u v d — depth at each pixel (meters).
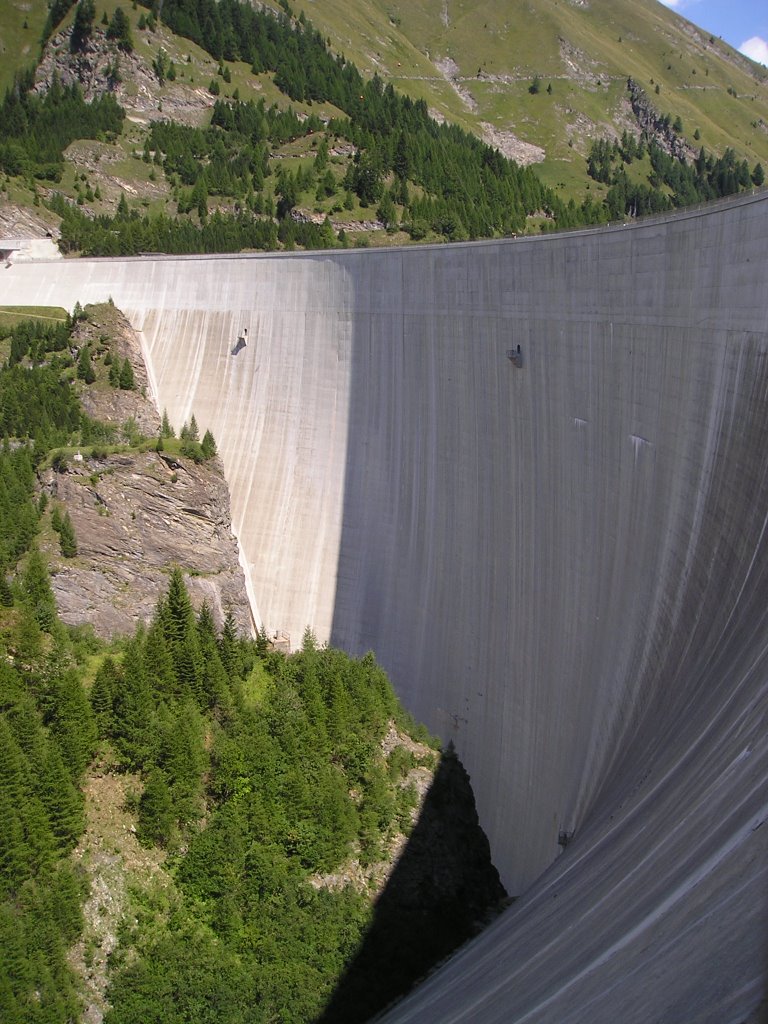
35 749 56.41
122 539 96.81
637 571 60.69
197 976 53.72
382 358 95.00
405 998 54.72
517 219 178.38
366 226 163.50
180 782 59.38
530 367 76.12
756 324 49.75
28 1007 49.84
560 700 67.81
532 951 42.59
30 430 107.06
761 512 45.03
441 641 83.19
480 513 81.62
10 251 141.75
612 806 49.28
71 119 184.50
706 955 28.66
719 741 38.12
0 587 72.56
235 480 105.00
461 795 69.75
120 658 69.88
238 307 110.94
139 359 117.81
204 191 167.38
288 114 195.25
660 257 60.34
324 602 95.56
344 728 66.38
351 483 96.56
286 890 57.81
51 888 53.53
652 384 61.56
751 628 41.47
